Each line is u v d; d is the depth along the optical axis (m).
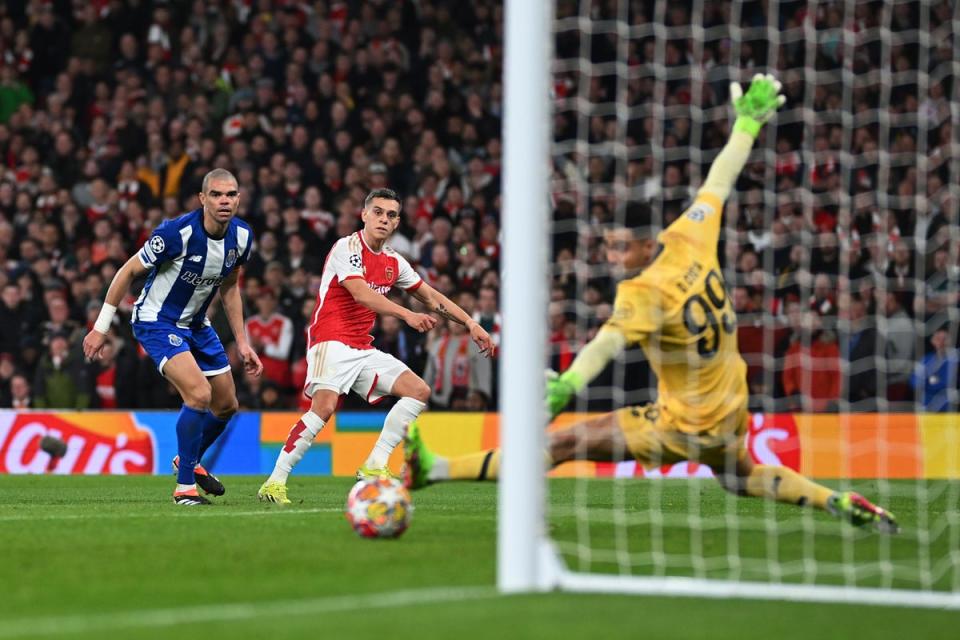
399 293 30.42
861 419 26.08
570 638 7.38
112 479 25.33
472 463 11.90
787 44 35.25
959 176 32.03
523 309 9.39
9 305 31.16
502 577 9.26
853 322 27.88
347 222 33.38
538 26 9.60
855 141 33.34
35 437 27.70
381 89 37.41
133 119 37.09
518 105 9.56
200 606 8.41
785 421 26.27
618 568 10.42
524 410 9.31
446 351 29.20
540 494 9.33
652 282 11.80
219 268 16.70
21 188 35.81
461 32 38.97
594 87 35.78
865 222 30.52
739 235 30.77
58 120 37.88
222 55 38.62
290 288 30.61
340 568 10.07
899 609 8.71
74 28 40.44
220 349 17.48
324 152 35.06
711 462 12.57
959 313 28.14
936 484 23.78
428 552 11.00
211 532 12.62
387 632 7.50
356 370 17.66
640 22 36.25
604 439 12.09
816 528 13.48
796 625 7.99
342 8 39.53
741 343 27.83
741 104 12.70
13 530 12.84
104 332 16.52
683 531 13.07
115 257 31.89
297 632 7.49
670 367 12.02
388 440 17.81
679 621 8.03
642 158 34.28
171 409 29.20
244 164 35.22
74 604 8.47
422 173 34.75
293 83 37.25
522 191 9.48
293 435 17.39
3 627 7.66
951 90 33.81
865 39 34.59
